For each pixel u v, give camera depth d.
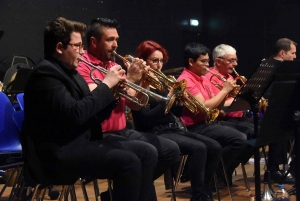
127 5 6.00
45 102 2.23
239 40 6.98
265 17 6.77
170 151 2.84
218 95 3.43
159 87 2.93
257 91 2.76
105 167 2.32
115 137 2.64
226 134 3.51
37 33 5.11
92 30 2.81
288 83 2.27
